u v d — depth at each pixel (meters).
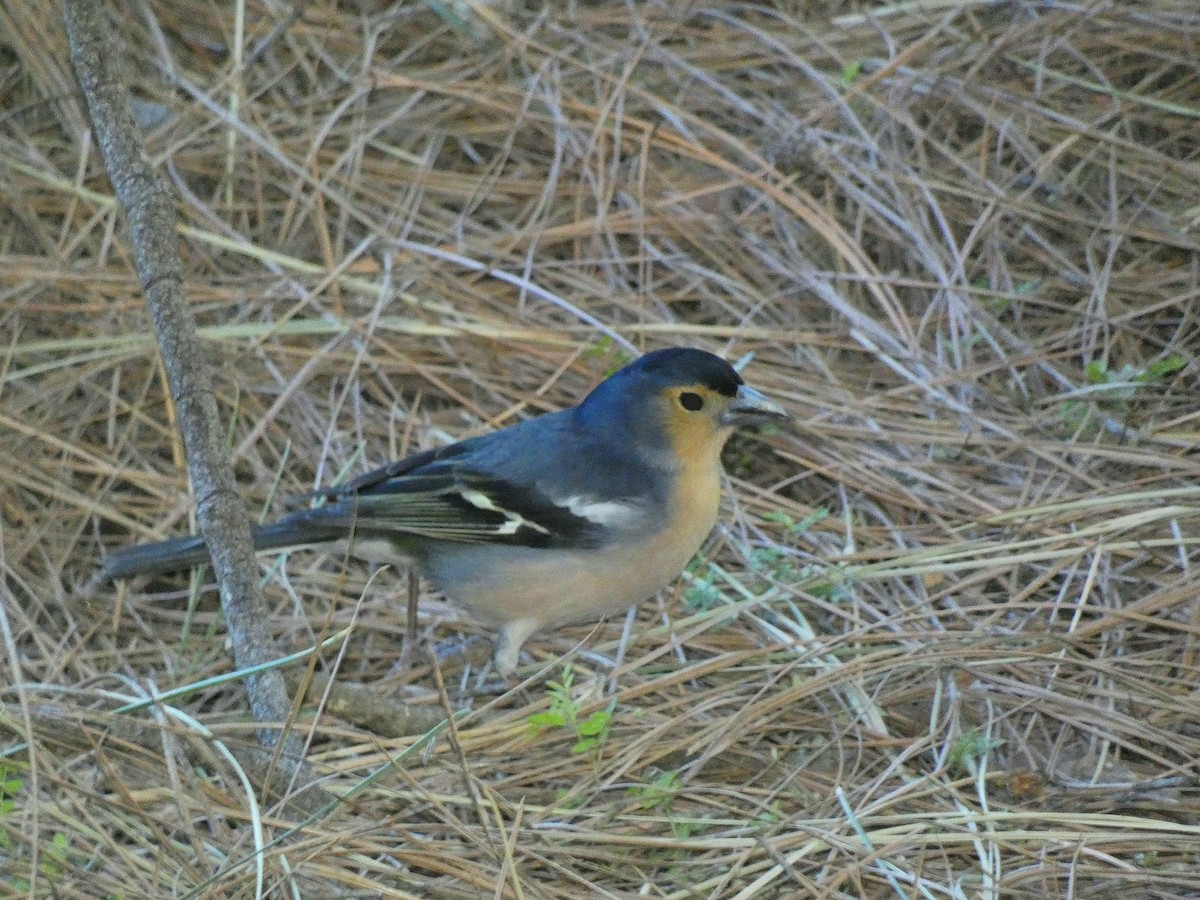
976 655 9.27
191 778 8.19
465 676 10.05
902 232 12.91
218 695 9.96
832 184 13.34
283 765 8.43
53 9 13.88
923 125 13.67
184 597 10.84
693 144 13.59
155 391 12.02
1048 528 10.48
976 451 11.34
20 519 10.95
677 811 8.41
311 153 13.46
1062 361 11.99
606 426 9.77
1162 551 10.09
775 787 8.62
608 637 10.46
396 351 12.27
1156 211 12.64
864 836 7.74
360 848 7.95
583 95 14.19
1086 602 9.93
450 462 9.81
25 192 13.15
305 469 11.65
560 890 7.73
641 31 14.35
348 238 13.28
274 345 12.27
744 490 11.41
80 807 8.07
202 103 13.78
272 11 14.48
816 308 12.73
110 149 9.87
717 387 9.70
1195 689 9.04
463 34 14.44
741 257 13.01
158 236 9.71
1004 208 12.92
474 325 12.42
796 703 9.22
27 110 13.80
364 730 9.23
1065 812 8.15
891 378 12.13
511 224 13.41
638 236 13.14
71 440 11.54
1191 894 7.64
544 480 9.61
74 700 9.47
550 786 8.84
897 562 10.33
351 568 11.04
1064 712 8.94
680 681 9.54
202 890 7.36
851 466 11.37
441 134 13.91
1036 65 13.77
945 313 12.40
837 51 14.20
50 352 12.14
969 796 8.45
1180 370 11.64
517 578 9.62
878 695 9.21
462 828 7.79
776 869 7.76
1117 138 13.24
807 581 10.25
